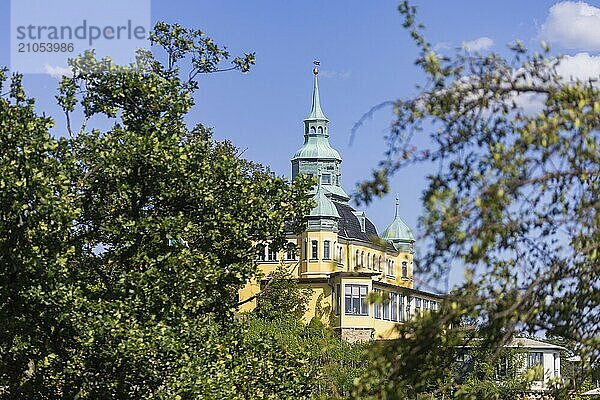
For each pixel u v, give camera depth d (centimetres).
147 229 2194
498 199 776
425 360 961
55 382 2191
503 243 862
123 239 2198
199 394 2030
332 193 13225
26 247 1956
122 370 2050
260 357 2386
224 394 2072
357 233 12356
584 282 910
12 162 1942
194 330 2162
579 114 781
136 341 1991
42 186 1928
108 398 2069
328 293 10444
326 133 13812
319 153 13612
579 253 827
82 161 2312
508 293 860
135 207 2333
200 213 2428
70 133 2475
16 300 2017
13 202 1912
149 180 2294
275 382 2308
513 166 790
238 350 2372
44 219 1953
